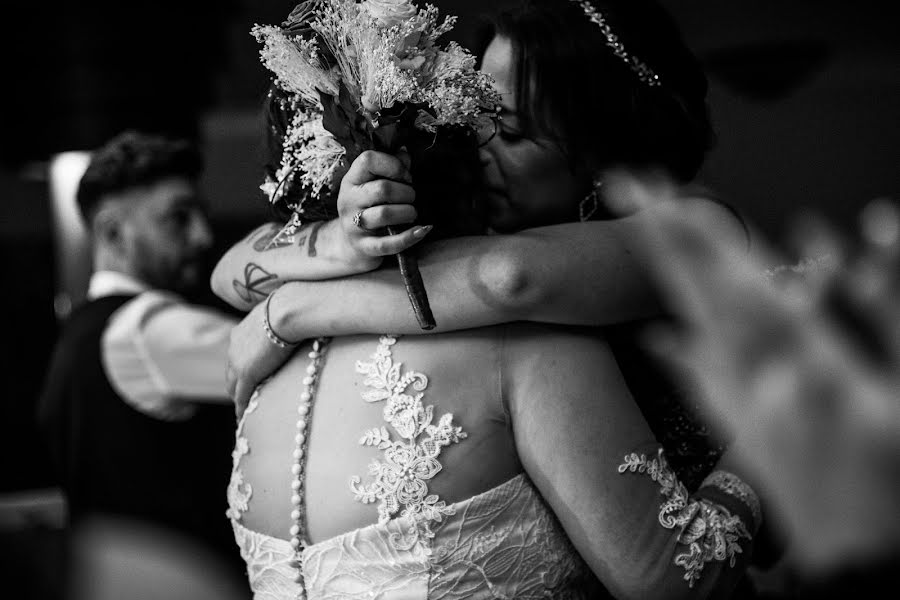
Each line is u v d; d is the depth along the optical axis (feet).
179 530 9.62
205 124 15.25
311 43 4.85
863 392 4.38
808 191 16.07
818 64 15.16
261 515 5.23
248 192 15.81
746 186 16.02
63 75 13.64
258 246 5.58
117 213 10.45
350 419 4.93
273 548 5.12
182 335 9.92
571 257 4.74
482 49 5.59
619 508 4.63
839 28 14.97
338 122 4.74
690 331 4.96
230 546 9.86
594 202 5.55
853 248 4.89
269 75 5.66
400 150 4.68
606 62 5.31
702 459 5.68
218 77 14.11
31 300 16.85
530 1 5.49
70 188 14.87
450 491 4.76
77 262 15.01
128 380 9.84
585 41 5.30
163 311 10.03
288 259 5.24
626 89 5.34
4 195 17.17
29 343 16.87
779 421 4.57
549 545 4.90
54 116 13.99
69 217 14.90
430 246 4.93
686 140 5.63
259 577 5.23
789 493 4.58
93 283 10.66
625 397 4.86
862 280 4.66
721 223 5.21
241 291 5.53
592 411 4.71
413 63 4.75
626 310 4.86
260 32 4.94
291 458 5.09
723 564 4.80
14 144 14.15
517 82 5.27
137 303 10.07
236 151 15.72
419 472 4.75
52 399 10.12
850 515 4.42
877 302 4.53
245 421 5.44
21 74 13.65
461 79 4.76
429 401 4.81
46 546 4.42
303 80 4.92
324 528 4.93
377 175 4.59
